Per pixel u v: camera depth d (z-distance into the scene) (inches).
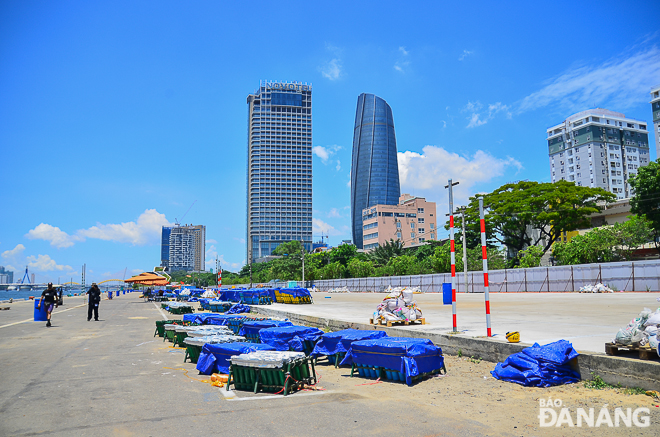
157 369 340.5
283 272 3555.6
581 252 1460.4
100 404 239.9
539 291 1397.6
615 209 2244.1
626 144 5201.8
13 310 1225.4
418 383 279.3
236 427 198.7
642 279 1125.1
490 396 241.6
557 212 1779.0
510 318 543.2
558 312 622.5
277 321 455.5
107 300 2091.5
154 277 2230.6
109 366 353.1
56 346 469.4
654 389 223.9
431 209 5738.2
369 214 5629.9
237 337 372.8
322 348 362.9
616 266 1187.3
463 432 188.1
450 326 459.5
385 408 226.5
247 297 1189.7
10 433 193.8
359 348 308.3
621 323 460.8
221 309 971.3
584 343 319.0
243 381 272.4
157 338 536.4
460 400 237.0
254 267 5531.5
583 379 261.3
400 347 282.4
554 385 256.8
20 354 416.2
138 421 209.0
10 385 287.1
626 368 238.1
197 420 209.9
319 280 2915.8
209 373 315.0
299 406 232.7
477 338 346.9
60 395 259.9
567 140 5334.6
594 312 608.4
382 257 2901.1
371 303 1103.0
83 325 719.1
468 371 306.5
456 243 2210.9
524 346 300.8
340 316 641.0
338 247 3708.2
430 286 1877.5
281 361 257.4
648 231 1499.8
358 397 249.9
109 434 191.3
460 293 1562.5
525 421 199.9
